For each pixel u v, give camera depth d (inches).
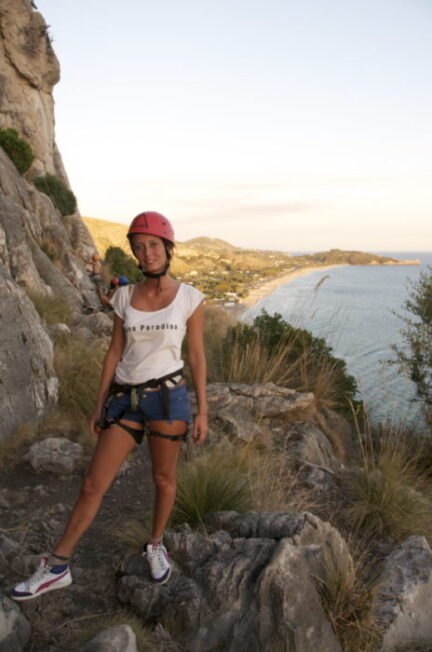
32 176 713.0
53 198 691.4
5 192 495.2
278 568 108.4
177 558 123.9
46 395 219.1
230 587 110.6
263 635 103.5
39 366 217.5
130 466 187.6
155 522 114.5
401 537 157.0
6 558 124.7
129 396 105.0
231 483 157.3
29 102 746.8
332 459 241.8
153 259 103.4
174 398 104.9
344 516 165.8
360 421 307.6
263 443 221.0
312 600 109.1
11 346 203.6
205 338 344.2
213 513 142.9
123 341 110.0
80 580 122.2
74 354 257.0
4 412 192.9
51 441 186.9
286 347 314.0
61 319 366.3
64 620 110.4
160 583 115.4
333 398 308.0
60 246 580.4
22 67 727.1
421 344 355.9
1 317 203.0
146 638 103.0
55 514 152.2
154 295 107.0
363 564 139.9
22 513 151.3
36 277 420.5
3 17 698.8
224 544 123.4
